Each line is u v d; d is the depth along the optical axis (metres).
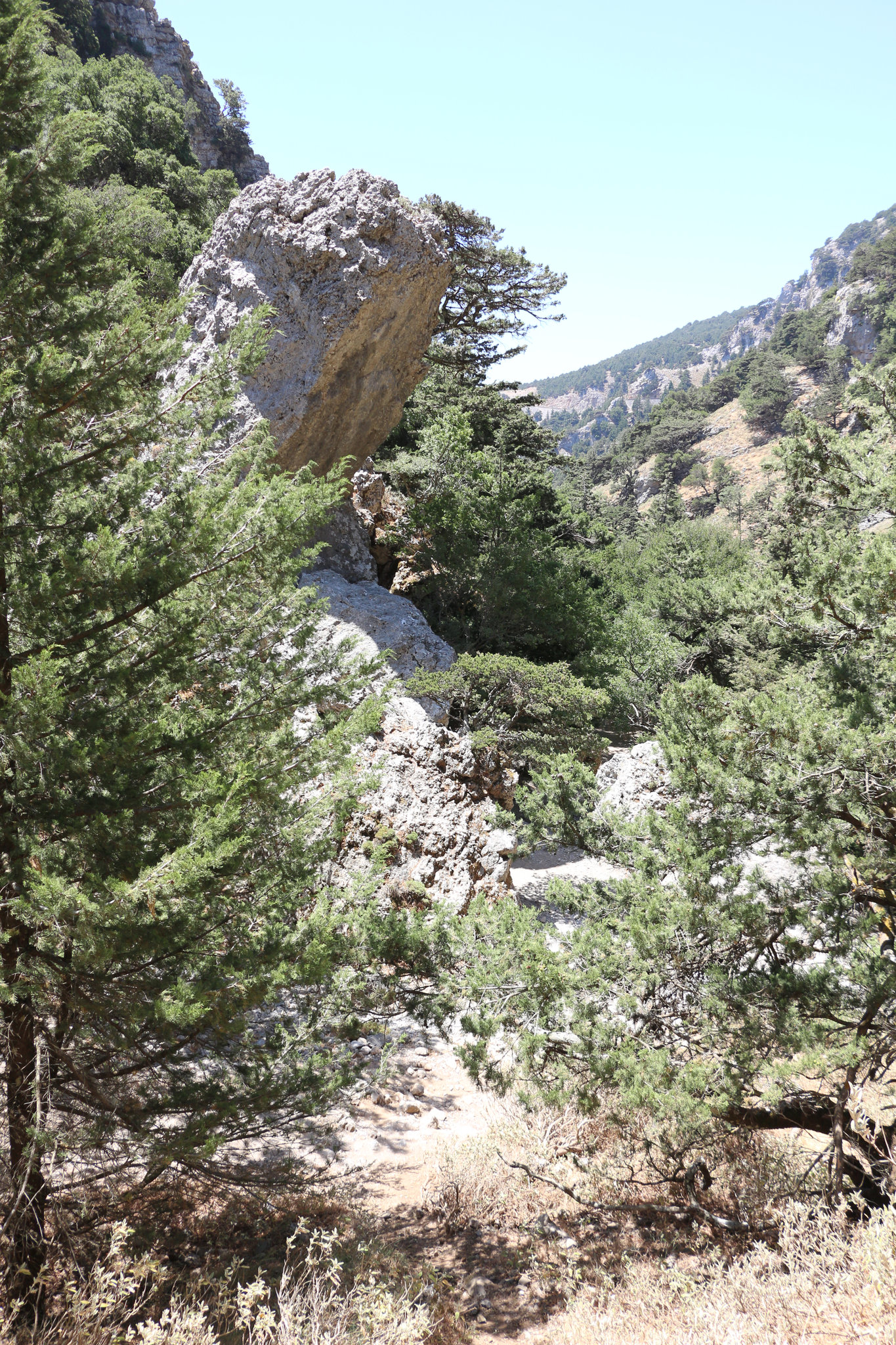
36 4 5.40
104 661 5.27
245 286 16.78
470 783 17.03
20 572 5.28
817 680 8.10
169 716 5.73
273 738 6.02
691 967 6.71
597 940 6.96
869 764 6.49
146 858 4.78
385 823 14.11
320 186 16.56
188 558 5.34
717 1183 7.54
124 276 6.12
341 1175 6.58
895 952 6.74
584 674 25.70
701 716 7.38
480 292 31.48
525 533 25.25
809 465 8.84
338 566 19.48
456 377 38.44
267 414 16.61
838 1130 6.21
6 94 5.42
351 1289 5.84
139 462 5.77
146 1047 5.76
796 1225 5.90
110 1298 4.62
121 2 104.31
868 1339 4.23
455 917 7.59
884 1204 6.04
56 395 5.31
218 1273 6.03
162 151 63.91
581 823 7.99
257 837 5.71
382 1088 9.69
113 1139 5.41
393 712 15.61
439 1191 7.79
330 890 6.59
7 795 4.87
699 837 6.94
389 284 16.50
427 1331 5.27
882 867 6.64
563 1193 7.79
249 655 6.28
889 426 8.96
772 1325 4.72
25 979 4.74
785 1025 6.07
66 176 5.64
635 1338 5.21
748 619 8.81
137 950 4.62
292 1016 6.99
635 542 79.19
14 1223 4.90
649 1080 6.04
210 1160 5.98
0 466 5.08
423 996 7.09
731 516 138.25
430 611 23.94
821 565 7.87
